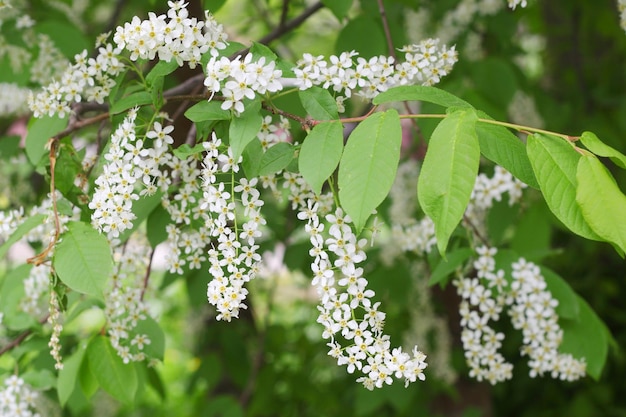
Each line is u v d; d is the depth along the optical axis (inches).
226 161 37.6
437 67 40.4
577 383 81.5
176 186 43.1
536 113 62.7
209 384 68.7
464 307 45.0
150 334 43.4
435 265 47.5
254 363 69.3
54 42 50.2
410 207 56.1
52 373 47.0
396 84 39.7
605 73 83.4
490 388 69.8
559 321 45.2
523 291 44.3
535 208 52.7
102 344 42.9
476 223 49.7
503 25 57.2
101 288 37.7
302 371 74.3
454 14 56.3
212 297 37.0
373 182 34.2
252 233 37.4
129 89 41.3
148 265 44.7
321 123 36.2
